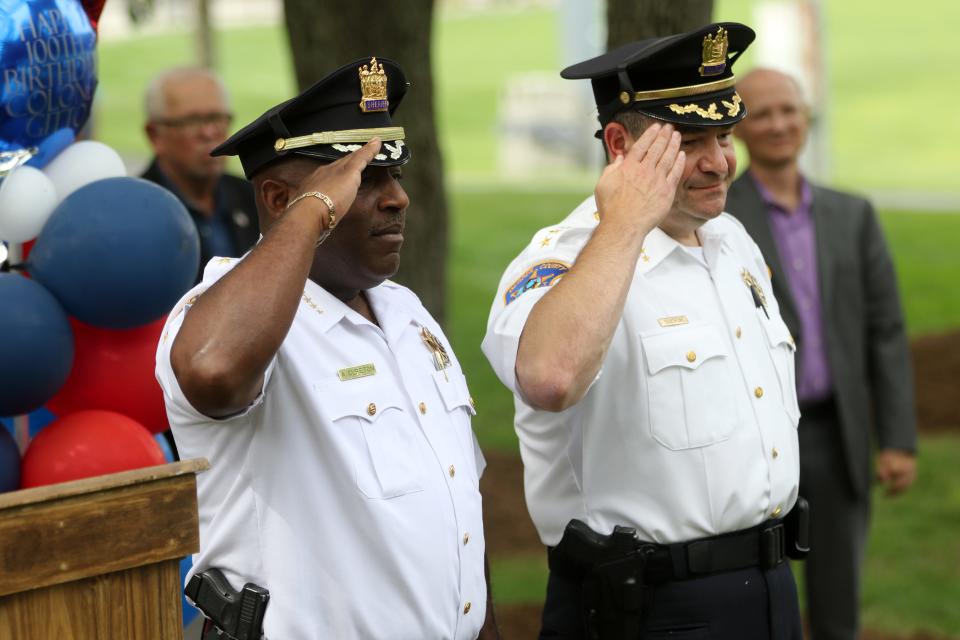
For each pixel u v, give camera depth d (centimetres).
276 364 253
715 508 318
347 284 267
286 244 233
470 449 282
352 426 255
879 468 516
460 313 1230
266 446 253
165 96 520
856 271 492
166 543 238
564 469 329
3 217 283
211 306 227
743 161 1947
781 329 347
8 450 284
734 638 321
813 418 485
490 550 650
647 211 289
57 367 283
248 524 254
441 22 4041
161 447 347
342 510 253
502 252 1550
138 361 309
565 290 278
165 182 525
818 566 488
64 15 287
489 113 2805
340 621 252
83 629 231
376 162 256
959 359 961
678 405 317
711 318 330
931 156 2203
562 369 271
